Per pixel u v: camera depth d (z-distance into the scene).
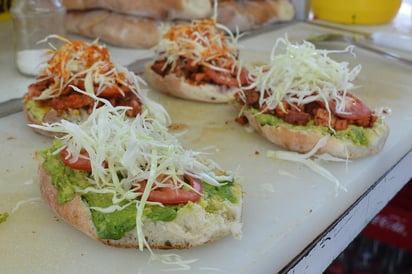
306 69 0.57
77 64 0.59
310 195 0.49
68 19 0.90
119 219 0.40
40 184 0.46
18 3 0.74
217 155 0.55
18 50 0.74
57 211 0.44
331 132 0.54
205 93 0.66
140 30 0.84
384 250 0.94
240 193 0.44
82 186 0.43
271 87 0.58
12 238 0.42
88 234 0.42
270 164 0.54
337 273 0.93
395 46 0.92
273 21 1.03
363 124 0.56
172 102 0.67
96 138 0.43
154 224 0.40
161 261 0.40
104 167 0.43
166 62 0.69
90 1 0.88
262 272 0.41
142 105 0.60
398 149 0.59
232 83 0.67
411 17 1.16
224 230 0.42
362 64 0.82
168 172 0.42
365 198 0.53
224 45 0.70
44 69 0.61
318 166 0.53
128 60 0.81
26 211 0.45
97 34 0.88
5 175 0.50
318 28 1.03
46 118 0.57
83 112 0.58
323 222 0.48
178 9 0.84
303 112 0.56
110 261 0.40
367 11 1.05
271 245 0.42
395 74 0.79
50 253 0.41
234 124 0.62
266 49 0.88
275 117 0.57
